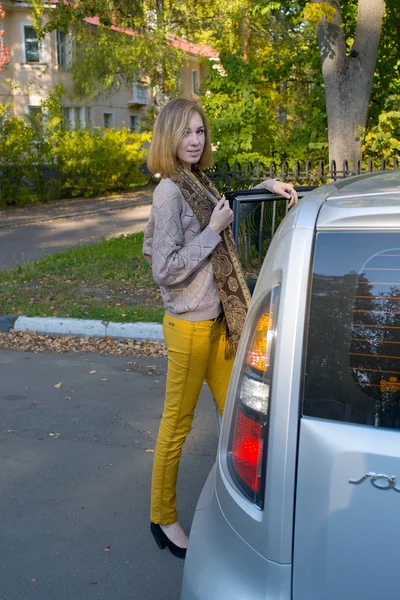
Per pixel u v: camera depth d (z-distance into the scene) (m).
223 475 1.92
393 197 1.90
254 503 1.79
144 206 22.39
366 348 1.71
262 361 1.82
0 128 21.22
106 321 6.76
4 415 4.87
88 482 3.90
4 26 29.75
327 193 2.06
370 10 8.73
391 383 1.69
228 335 2.83
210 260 2.74
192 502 3.63
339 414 1.70
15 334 6.86
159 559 3.16
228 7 21.86
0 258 12.10
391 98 9.94
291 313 1.75
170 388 2.88
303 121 11.23
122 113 36.25
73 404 5.07
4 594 2.92
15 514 3.57
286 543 1.71
